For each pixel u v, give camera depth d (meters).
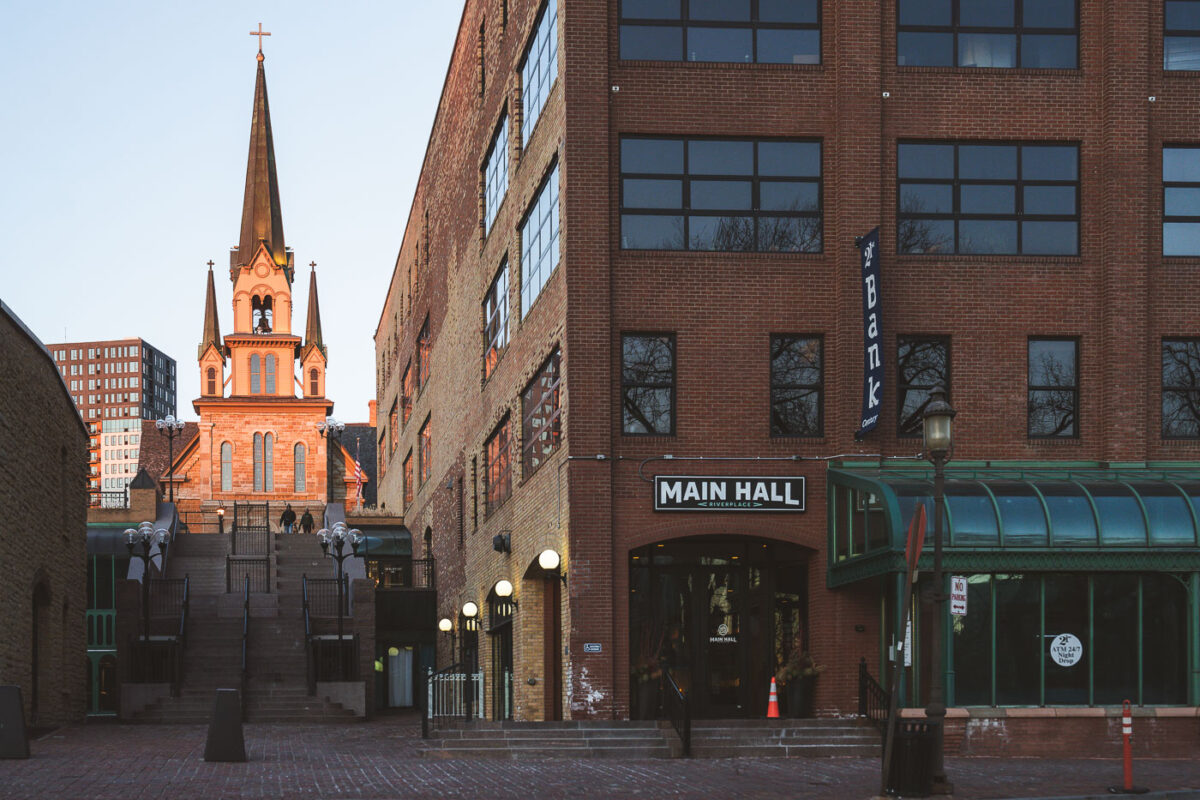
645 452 24.45
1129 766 16.14
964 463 24.53
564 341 24.73
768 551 25.69
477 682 29.62
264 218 89.56
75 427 32.72
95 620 43.25
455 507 42.00
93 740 25.09
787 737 21.45
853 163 24.83
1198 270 25.19
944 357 24.91
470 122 39.25
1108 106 25.16
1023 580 21.78
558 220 25.92
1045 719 21.36
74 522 32.59
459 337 41.41
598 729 21.80
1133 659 21.75
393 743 24.48
